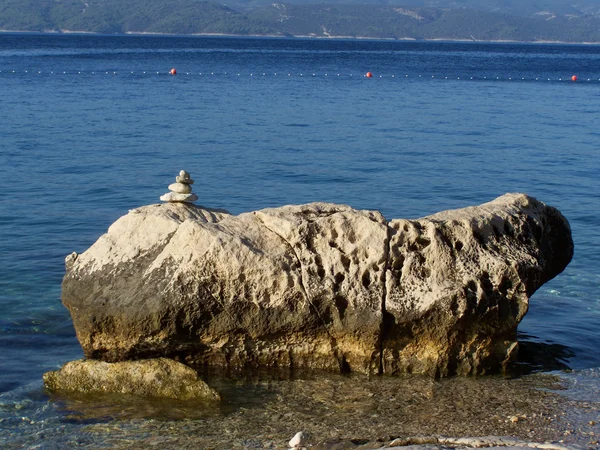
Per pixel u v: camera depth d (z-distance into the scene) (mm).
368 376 10945
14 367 11305
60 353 11867
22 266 15781
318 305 10750
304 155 28984
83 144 30328
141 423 9555
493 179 25625
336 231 11062
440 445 8516
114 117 38875
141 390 10352
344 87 63844
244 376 10914
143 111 41875
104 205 21047
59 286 14703
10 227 18625
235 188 23297
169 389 10281
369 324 10656
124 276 10938
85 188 22922
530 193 23578
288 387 10586
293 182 24281
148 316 10664
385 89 63000
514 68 113438
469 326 10875
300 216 11258
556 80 85125
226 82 66188
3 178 23922
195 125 36500
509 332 11180
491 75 91875
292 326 10805
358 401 10156
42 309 13555
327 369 11070
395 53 168750
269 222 11164
